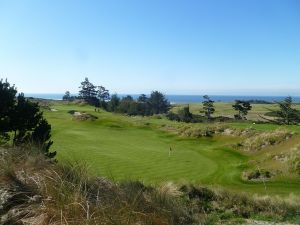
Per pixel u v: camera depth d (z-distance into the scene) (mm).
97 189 6664
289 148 42812
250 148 48000
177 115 120062
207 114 123250
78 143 48469
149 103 176375
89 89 170000
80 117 76000
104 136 58094
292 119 92562
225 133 58906
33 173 6531
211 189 15781
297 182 32500
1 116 22562
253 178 33656
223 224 11688
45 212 5402
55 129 61938
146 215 5969
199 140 58844
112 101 164250
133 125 73562
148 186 9531
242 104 117750
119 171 31422
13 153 7254
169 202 7309
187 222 7262
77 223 5195
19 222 5293
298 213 14539
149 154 42688
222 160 42969
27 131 25328
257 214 13992
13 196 5785
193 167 36812
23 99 23719
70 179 6484
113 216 5484
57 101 150625
